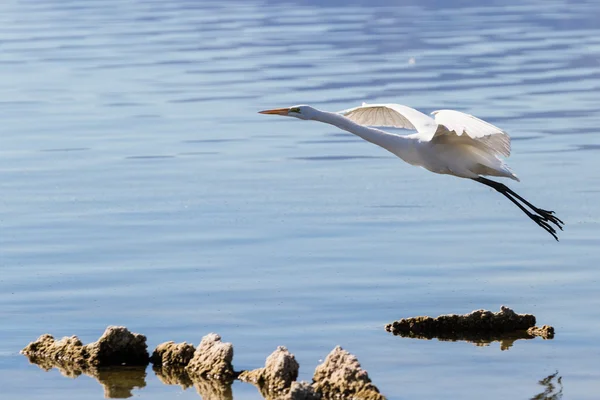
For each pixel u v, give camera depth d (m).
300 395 9.22
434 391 9.88
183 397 9.80
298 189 18.86
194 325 11.86
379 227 16.30
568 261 14.38
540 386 10.02
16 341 11.41
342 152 22.20
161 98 28.44
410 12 50.00
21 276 13.71
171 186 19.06
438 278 13.65
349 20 46.69
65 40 39.72
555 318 12.12
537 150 21.73
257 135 23.92
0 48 37.72
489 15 47.75
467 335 11.66
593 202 17.64
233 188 18.92
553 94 28.14
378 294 12.98
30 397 9.84
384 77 31.30
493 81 30.33
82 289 13.16
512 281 13.51
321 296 12.88
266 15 49.09
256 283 13.40
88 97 28.72
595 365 10.59
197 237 15.66
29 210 17.38
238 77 31.70
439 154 11.26
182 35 41.31
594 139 22.66
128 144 22.91
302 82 30.59
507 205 17.69
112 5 52.84
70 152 22.09
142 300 12.74
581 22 44.25
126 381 10.25
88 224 16.44
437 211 17.31
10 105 27.72
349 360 9.73
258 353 10.97
